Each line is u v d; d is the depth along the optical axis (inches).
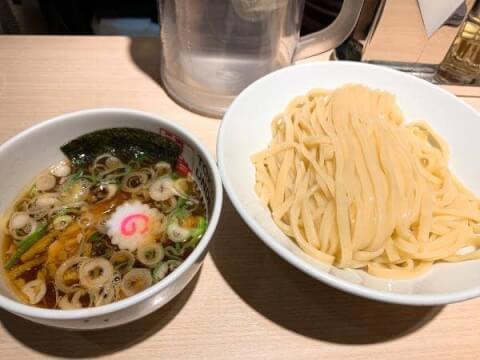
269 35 27.7
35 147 19.6
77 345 17.9
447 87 32.8
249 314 19.4
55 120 19.5
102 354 17.7
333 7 42.5
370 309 19.9
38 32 56.8
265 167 24.4
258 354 18.2
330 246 21.1
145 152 21.4
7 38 34.0
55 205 19.7
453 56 33.1
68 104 29.1
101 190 20.4
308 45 32.5
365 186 22.3
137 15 61.3
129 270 17.6
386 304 20.1
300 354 18.3
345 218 21.0
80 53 33.3
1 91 29.6
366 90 26.8
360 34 33.2
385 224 21.3
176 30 28.0
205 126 28.4
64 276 17.4
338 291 20.5
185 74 29.3
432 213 22.5
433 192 23.7
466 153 24.8
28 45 33.5
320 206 22.5
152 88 31.0
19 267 17.7
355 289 15.9
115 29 60.6
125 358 17.7
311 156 24.1
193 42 27.6
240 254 21.7
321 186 22.6
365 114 25.5
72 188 20.3
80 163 21.2
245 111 24.1
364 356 18.4
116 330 18.5
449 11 29.6
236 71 28.8
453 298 16.0
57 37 34.6
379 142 23.8
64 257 18.1
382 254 21.5
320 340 18.7
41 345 17.8
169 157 21.0
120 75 31.8
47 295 16.8
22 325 18.3
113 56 33.4
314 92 27.5
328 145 24.0
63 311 13.9
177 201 20.0
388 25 32.1
